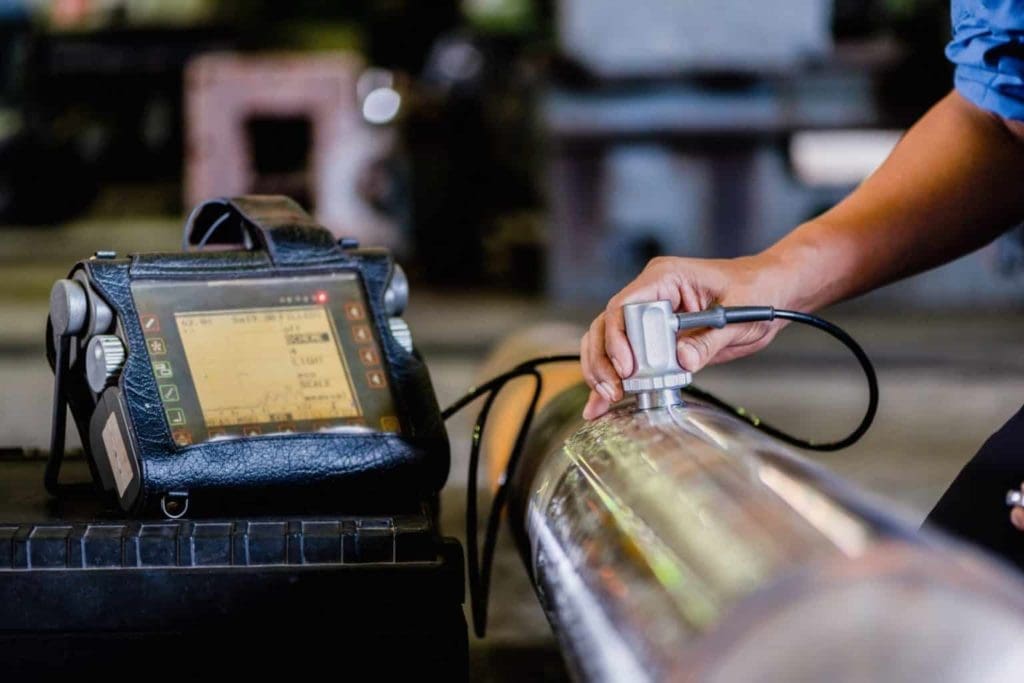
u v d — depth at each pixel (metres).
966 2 2.03
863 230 2.10
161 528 1.67
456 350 8.00
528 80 10.58
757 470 1.28
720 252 9.16
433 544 1.68
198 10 14.62
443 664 1.68
